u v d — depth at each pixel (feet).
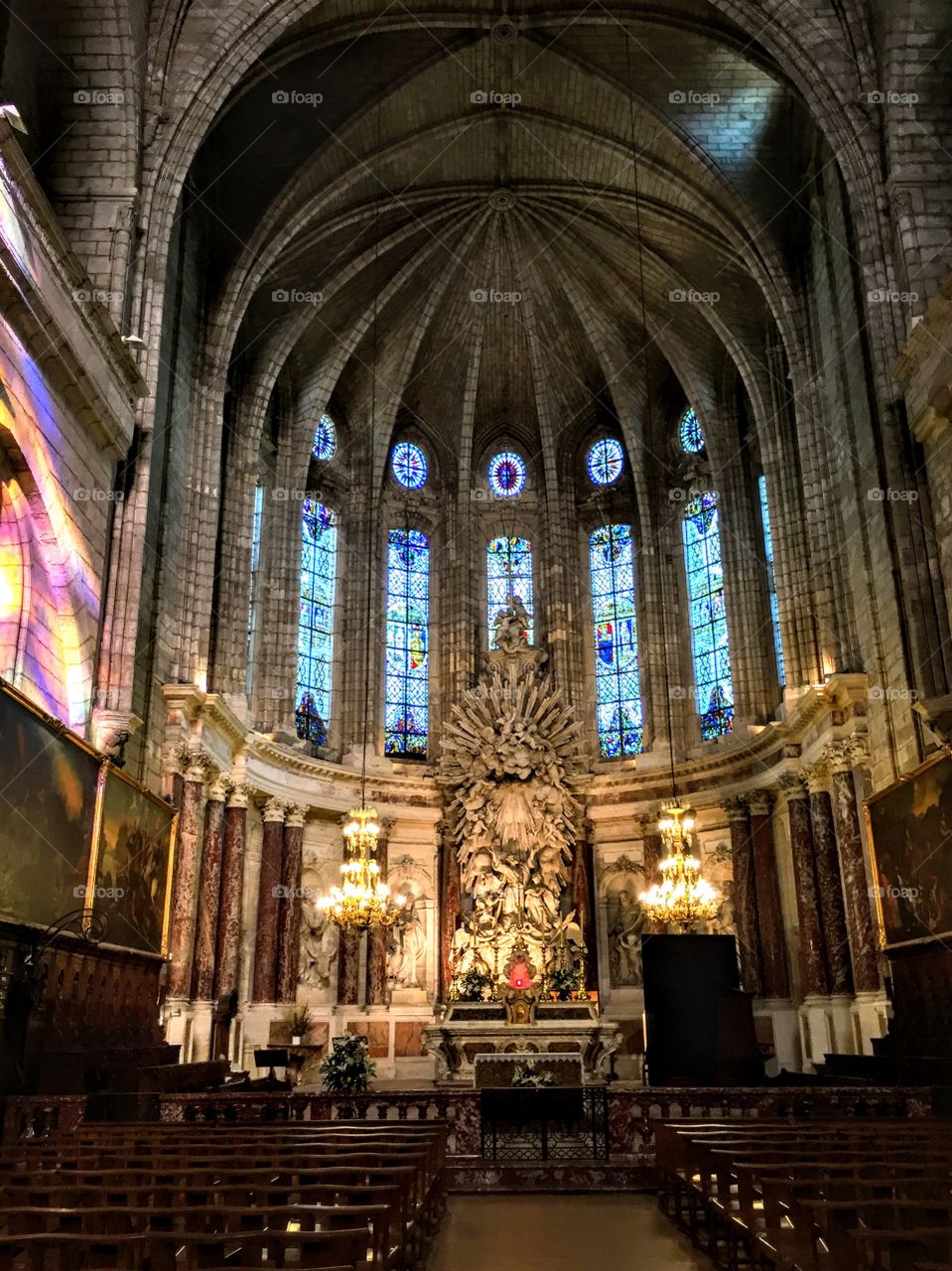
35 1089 45.42
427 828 104.53
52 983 49.49
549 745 102.68
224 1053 81.46
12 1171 27.84
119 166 67.36
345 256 100.78
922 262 67.21
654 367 113.19
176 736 75.77
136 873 62.23
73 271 53.78
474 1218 39.22
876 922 72.84
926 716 58.90
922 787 58.85
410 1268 27.89
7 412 48.19
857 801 75.00
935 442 63.62
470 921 97.09
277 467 104.63
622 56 87.81
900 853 62.90
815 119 73.00
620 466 116.67
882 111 70.85
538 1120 48.75
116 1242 19.12
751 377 96.17
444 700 110.22
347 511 111.86
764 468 93.91
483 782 101.50
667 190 95.40
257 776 92.53
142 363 66.69
